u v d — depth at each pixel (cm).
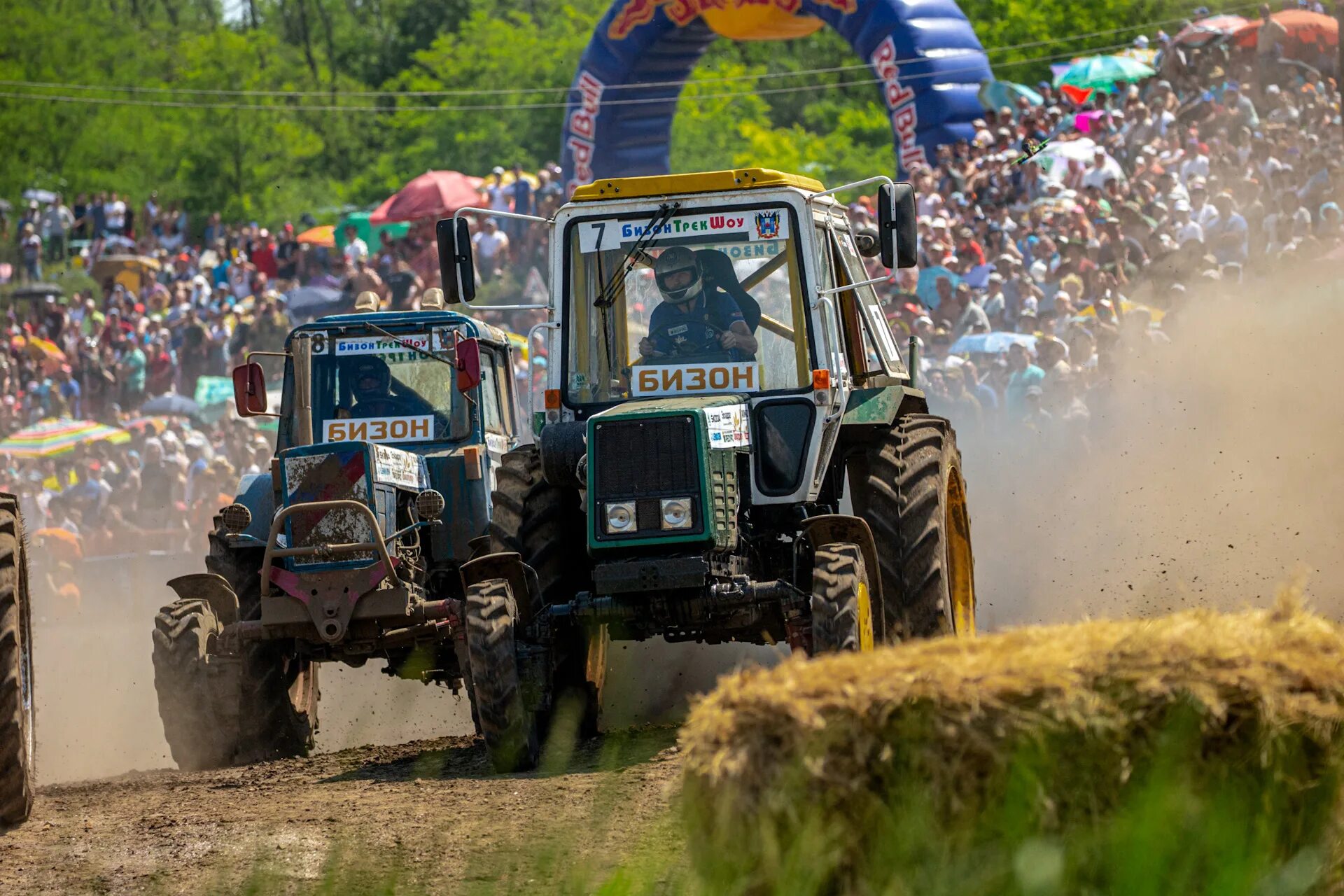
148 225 12569
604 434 2462
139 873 1764
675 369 2661
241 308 9181
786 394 2627
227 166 17162
